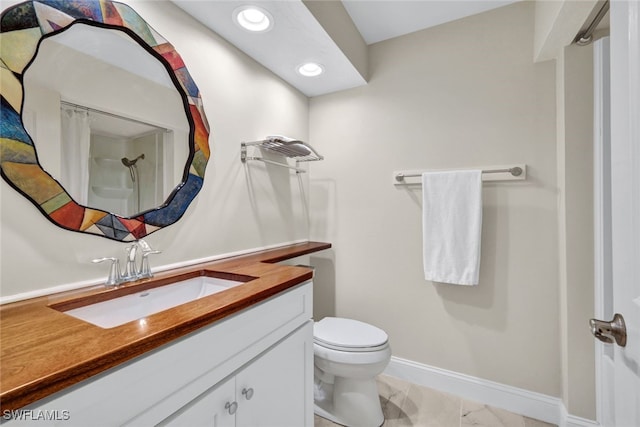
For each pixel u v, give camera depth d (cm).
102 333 57
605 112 117
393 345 184
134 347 53
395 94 183
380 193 188
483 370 159
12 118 75
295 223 195
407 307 179
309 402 109
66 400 45
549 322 145
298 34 138
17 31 76
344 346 136
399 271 182
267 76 170
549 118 144
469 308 162
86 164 90
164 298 101
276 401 92
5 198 75
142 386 56
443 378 168
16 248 77
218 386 72
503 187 154
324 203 206
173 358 61
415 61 177
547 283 145
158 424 58
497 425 142
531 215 148
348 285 198
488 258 157
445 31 169
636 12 51
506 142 153
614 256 60
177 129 117
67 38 86
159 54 109
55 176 83
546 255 145
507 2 152
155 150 109
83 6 88
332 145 204
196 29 126
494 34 156
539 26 138
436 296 171
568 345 131
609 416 80
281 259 149
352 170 197
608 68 117
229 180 142
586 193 127
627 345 55
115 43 98
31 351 50
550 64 144
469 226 153
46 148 81
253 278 102
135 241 102
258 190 162
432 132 172
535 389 148
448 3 153
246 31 135
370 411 140
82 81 90
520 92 150
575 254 129
